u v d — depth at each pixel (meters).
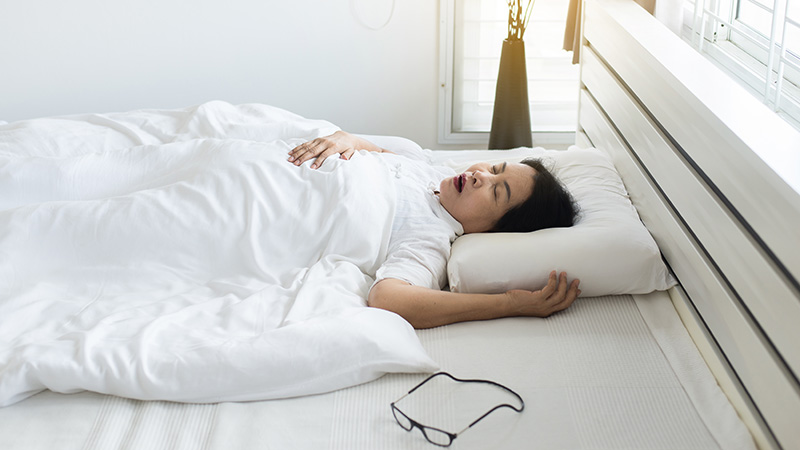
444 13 2.79
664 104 1.56
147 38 2.87
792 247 1.00
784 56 1.62
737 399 1.27
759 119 1.25
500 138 2.75
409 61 2.91
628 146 1.92
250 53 2.91
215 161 1.70
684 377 1.35
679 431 1.22
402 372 1.36
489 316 1.53
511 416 1.25
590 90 2.31
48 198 1.69
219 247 1.59
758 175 1.10
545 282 1.58
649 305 1.58
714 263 1.38
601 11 2.12
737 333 1.25
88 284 1.54
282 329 1.35
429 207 1.78
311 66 2.93
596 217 1.70
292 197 1.67
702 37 2.00
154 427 1.24
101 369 1.28
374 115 3.01
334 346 1.33
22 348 1.32
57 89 2.93
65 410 1.27
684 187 1.46
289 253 1.63
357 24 2.86
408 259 1.63
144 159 1.76
